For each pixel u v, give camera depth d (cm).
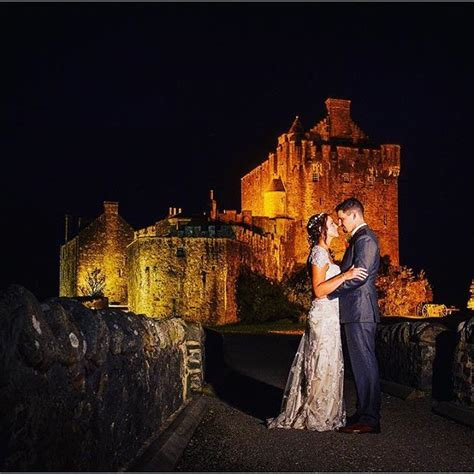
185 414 772
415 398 949
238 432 724
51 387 365
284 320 5006
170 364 766
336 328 742
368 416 722
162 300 4800
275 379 1278
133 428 564
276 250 5794
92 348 434
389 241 6531
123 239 6322
